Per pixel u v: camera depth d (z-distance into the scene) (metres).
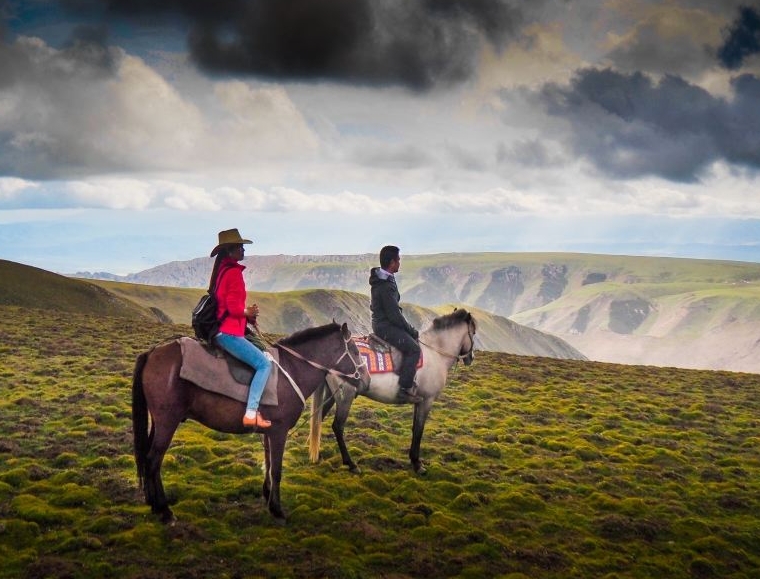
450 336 14.67
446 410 21.59
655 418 22.53
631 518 12.81
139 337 33.97
